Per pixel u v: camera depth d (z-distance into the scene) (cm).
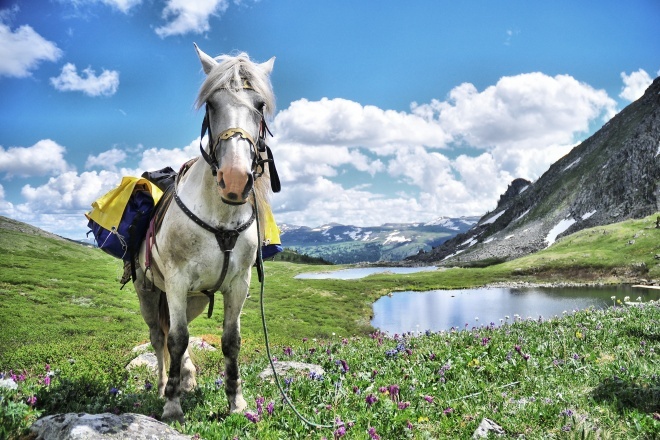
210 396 738
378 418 622
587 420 601
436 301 7188
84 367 1096
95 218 727
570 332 1175
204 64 646
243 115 579
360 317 5394
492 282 10075
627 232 13038
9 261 7012
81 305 4119
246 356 1603
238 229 623
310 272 16675
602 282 9538
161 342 802
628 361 851
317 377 799
